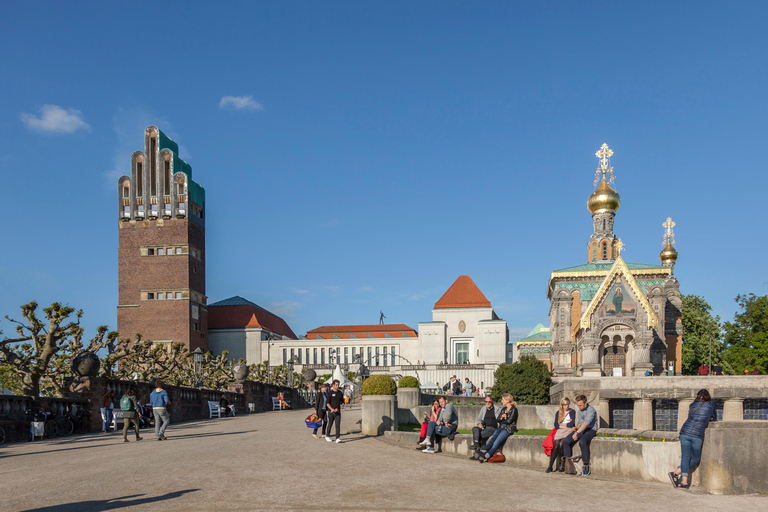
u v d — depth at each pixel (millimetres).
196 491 10867
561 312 69438
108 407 24547
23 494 10531
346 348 125312
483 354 117312
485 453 16141
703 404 12758
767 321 62250
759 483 11914
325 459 15430
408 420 27562
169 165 114250
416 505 10336
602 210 82125
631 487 12750
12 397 20141
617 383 29422
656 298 63875
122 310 110188
